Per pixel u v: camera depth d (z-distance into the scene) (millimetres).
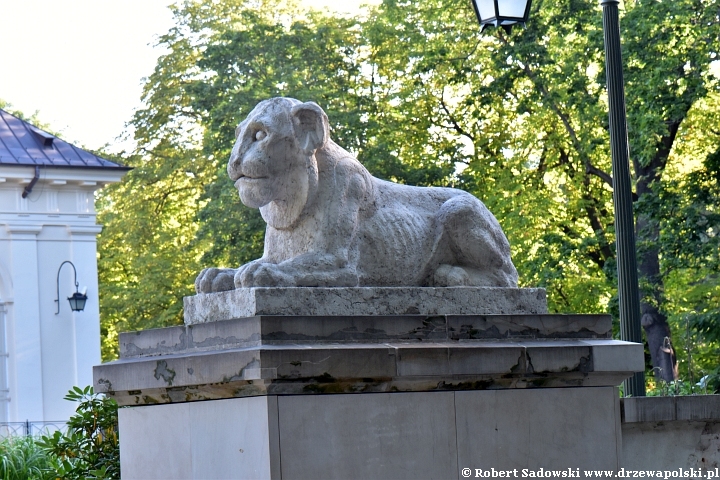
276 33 22641
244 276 4539
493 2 8156
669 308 17844
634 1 19219
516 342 4805
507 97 21312
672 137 18984
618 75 9492
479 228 5109
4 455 11617
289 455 4211
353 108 21859
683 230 16484
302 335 4316
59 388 20969
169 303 26641
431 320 4625
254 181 4707
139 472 4953
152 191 27000
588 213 21578
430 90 22328
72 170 21156
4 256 20875
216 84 21828
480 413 4648
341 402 4336
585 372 4852
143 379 4738
